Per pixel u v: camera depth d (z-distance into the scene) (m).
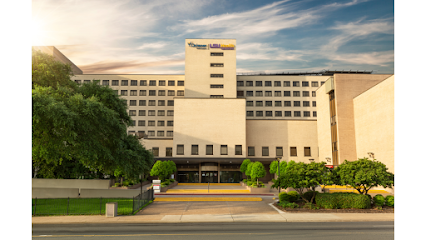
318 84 77.75
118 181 44.41
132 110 73.94
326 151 54.44
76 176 40.06
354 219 19.03
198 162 62.62
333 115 51.12
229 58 70.00
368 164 24.47
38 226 16.81
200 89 68.88
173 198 31.56
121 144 27.95
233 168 63.09
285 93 77.44
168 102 74.25
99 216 19.86
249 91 77.38
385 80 39.47
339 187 41.06
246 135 63.72
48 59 26.42
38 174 37.50
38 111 18.33
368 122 44.12
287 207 23.59
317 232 15.17
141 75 75.25
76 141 21.80
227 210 23.14
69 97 22.42
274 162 50.19
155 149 63.47
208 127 61.31
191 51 70.12
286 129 63.75
